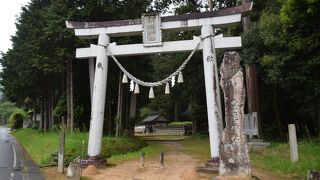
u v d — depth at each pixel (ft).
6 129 220.64
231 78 34.30
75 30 48.11
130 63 78.59
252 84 69.56
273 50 57.36
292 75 54.95
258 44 64.18
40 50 74.02
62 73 85.87
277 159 47.85
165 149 77.61
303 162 42.16
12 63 99.25
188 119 194.90
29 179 40.47
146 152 69.05
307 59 53.57
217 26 45.01
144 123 201.67
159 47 45.65
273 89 78.89
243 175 32.86
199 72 108.58
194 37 44.70
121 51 46.83
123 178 38.73
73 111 80.64
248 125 66.33
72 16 69.67
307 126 84.33
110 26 47.29
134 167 46.85
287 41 53.52
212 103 42.24
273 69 56.65
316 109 60.64
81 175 39.22
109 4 72.08
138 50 46.32
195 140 109.29
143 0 74.74
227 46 43.83
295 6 48.21
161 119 196.54
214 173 39.91
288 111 87.15
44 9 79.92
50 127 103.45
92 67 52.54
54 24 69.05
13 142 108.58
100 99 46.52
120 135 79.56
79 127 85.10
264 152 57.16
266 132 88.33
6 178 41.27
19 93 108.78
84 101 86.99
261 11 72.23
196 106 120.47
